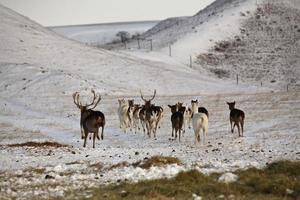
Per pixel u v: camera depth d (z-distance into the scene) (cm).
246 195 4347
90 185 5191
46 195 4706
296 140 9219
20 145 10200
